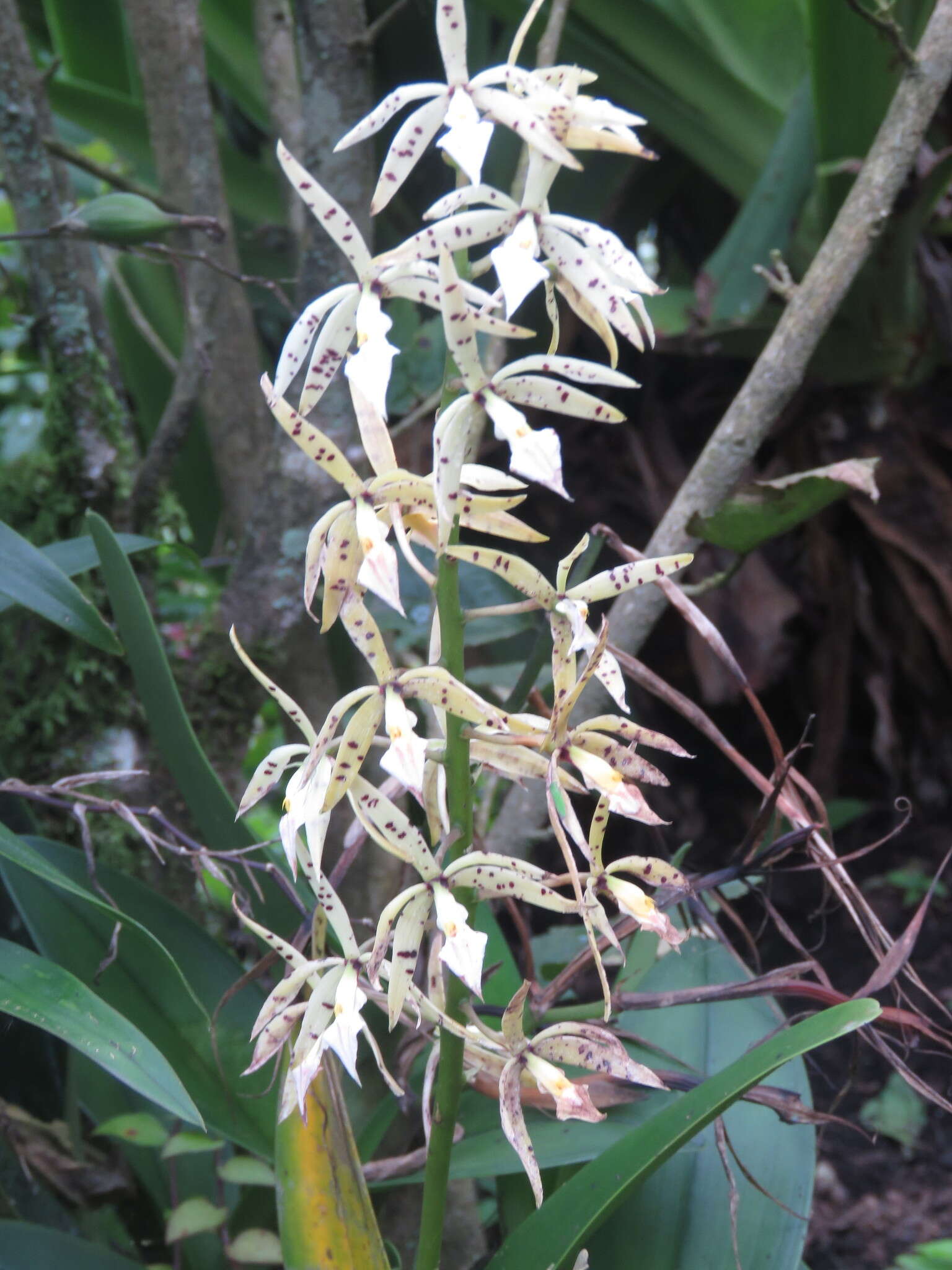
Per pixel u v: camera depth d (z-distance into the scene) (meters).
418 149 0.22
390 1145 0.37
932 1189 0.52
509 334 0.21
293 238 0.56
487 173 0.60
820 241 0.62
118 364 0.48
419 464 0.58
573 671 0.24
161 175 0.53
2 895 0.35
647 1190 0.32
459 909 0.23
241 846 0.34
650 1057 0.35
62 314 0.45
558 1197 0.27
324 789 0.23
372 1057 0.36
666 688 0.33
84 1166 0.36
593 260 0.22
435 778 0.26
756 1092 0.30
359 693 0.23
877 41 0.51
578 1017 0.32
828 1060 0.60
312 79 0.43
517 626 0.46
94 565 0.37
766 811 0.31
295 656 0.47
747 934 0.33
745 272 0.63
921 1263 0.36
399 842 0.23
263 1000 0.35
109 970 0.34
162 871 0.45
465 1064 0.27
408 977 0.23
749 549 0.38
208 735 0.46
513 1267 0.26
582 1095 0.24
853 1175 0.53
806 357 0.40
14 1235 0.30
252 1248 0.34
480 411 0.22
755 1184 0.29
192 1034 0.34
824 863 0.31
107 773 0.31
